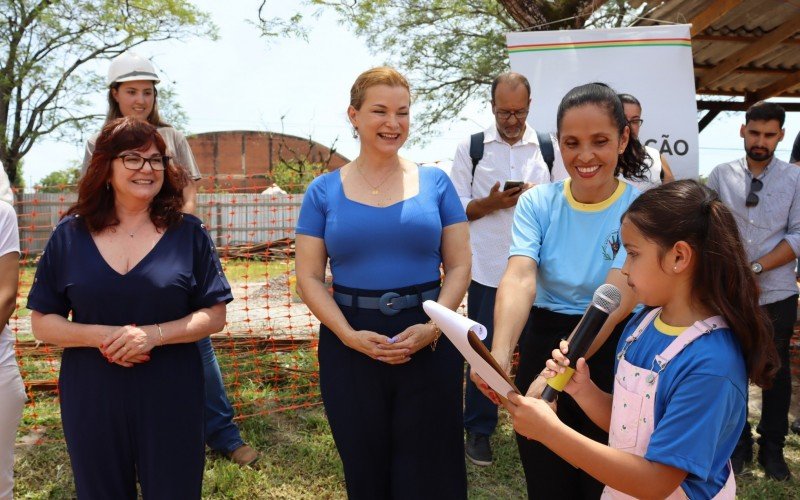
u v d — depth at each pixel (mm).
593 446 1713
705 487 1740
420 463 2781
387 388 2748
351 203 2783
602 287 1916
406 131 2811
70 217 2682
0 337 2861
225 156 37938
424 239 2775
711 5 6289
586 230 2473
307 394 5062
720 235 1719
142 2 15484
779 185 4051
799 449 4477
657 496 1679
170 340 2570
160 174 2635
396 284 2742
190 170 4023
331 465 4043
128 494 2652
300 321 8047
